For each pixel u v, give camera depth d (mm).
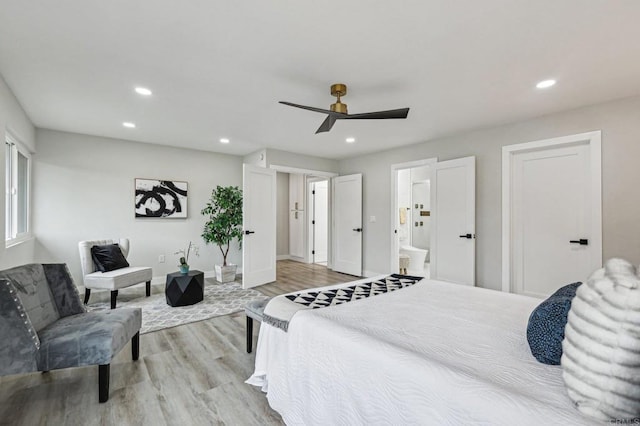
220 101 3006
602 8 1641
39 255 3959
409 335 1410
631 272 912
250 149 5215
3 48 2057
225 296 4141
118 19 1755
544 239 3484
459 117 3438
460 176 4035
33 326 1831
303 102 3027
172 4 1625
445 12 1686
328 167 5914
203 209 5340
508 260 3664
